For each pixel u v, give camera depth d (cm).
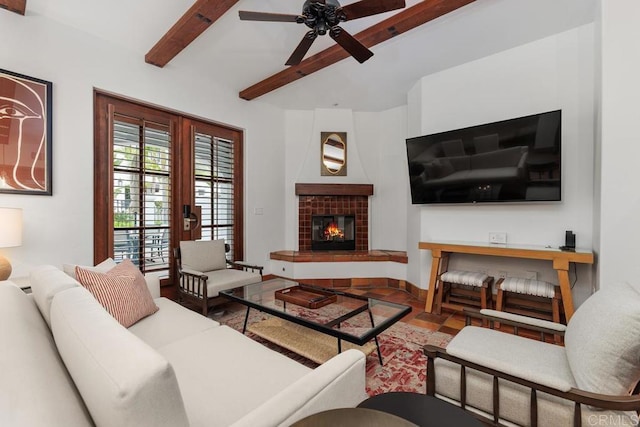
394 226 479
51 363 80
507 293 313
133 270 197
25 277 223
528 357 132
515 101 308
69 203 262
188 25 253
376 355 226
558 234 288
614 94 221
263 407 79
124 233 310
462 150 321
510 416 117
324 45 300
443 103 354
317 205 489
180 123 361
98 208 291
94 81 279
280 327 246
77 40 268
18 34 236
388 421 78
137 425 56
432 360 134
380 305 222
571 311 247
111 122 298
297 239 488
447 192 337
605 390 104
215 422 96
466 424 96
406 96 433
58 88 257
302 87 405
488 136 303
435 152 340
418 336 261
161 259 342
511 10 250
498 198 304
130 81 304
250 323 286
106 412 57
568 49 280
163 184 345
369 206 493
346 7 199
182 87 350
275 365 131
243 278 306
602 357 106
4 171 229
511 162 293
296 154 495
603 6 224
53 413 58
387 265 442
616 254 221
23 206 238
